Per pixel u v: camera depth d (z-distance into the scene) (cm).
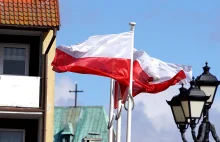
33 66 6525
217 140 3688
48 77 6519
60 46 5119
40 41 6456
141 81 5319
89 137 11269
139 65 5306
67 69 5103
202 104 3638
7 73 6519
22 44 6544
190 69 5281
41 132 6297
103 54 5150
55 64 5125
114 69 5144
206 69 3784
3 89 6234
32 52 6544
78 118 11712
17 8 6419
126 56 5162
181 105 3656
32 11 6406
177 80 5275
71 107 11831
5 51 6531
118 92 5362
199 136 3656
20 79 6266
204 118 3688
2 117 6438
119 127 5359
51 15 6372
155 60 5322
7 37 6525
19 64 6531
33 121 6519
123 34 5188
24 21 6322
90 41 5156
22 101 6253
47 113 6506
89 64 5128
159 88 5312
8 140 6481
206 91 3756
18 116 6388
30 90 6269
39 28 6306
